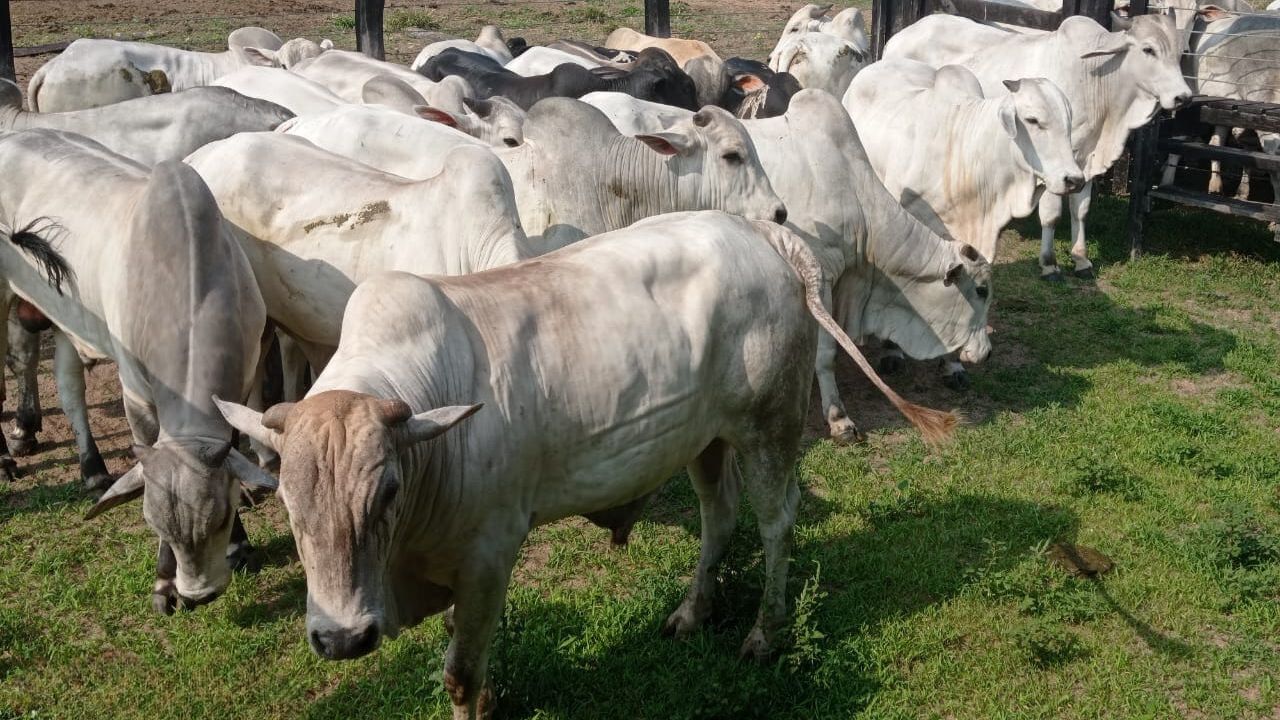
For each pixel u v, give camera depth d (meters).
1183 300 10.14
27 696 4.85
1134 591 5.66
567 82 9.94
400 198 5.93
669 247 4.48
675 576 5.73
